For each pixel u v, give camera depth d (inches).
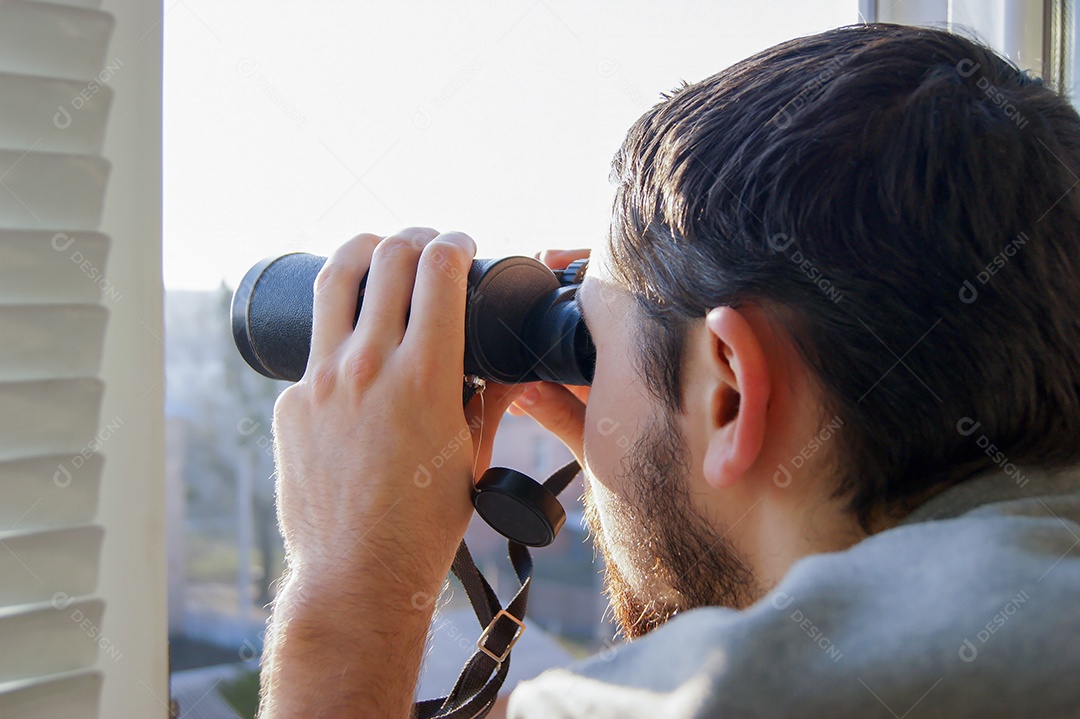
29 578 26.5
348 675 24.9
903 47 21.2
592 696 18.4
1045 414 20.3
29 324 26.0
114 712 29.3
